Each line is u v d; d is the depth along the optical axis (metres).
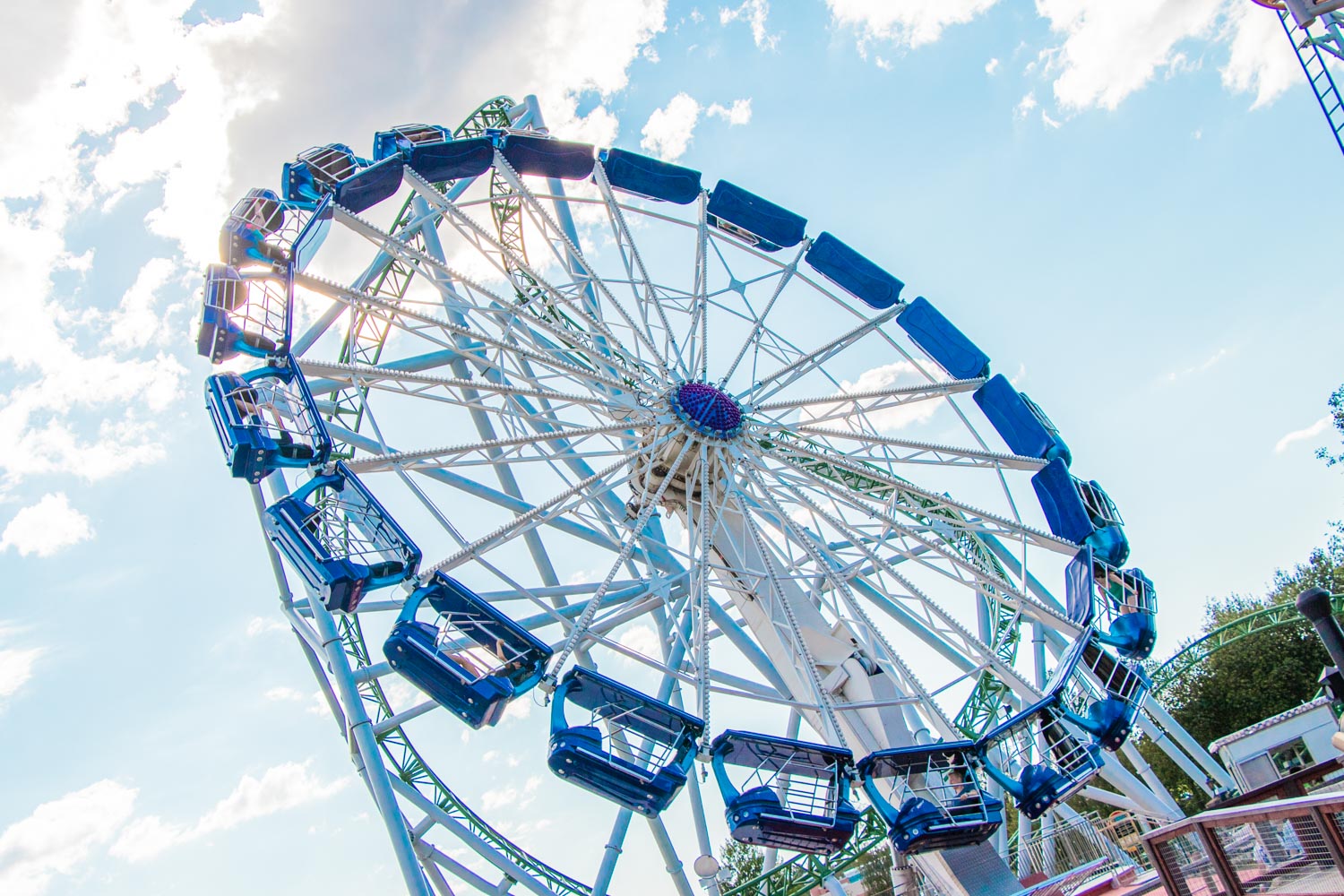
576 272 33.22
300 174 28.36
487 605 23.20
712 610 32.34
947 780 24.09
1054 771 24.47
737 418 29.84
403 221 35.69
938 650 32.19
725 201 34.62
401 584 23.56
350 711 26.62
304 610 30.00
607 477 27.80
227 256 26.16
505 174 31.53
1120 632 27.52
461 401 27.30
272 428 24.05
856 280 35.38
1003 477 30.62
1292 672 56.88
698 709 23.66
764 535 28.97
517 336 31.06
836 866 32.19
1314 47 19.78
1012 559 36.41
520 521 25.25
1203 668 61.06
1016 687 25.97
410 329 28.42
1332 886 7.21
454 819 29.02
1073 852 32.94
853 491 30.73
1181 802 58.94
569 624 25.67
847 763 23.66
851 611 26.31
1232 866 8.14
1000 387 32.91
